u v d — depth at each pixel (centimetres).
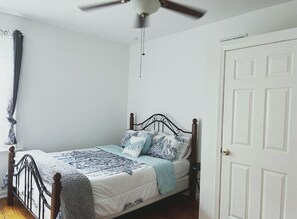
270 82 204
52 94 344
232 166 230
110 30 355
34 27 322
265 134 207
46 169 219
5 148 303
